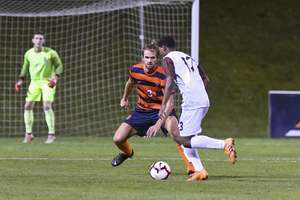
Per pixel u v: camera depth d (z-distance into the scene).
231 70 66.38
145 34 68.75
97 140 35.31
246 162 21.59
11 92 55.16
